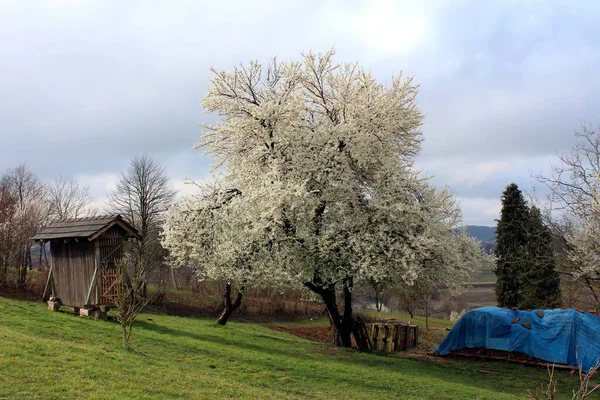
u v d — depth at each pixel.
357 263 17.53
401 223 18.06
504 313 20.84
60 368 9.48
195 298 34.81
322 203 18.78
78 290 19.44
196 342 16.25
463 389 13.94
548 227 23.28
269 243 18.08
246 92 20.12
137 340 14.87
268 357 15.21
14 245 26.62
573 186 21.42
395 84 20.58
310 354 17.52
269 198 16.80
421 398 12.47
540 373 18.08
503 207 38.22
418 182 18.72
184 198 19.97
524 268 32.22
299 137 18.92
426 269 18.97
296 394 11.38
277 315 37.00
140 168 41.47
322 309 40.34
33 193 45.44
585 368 18.20
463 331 21.47
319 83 20.75
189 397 9.22
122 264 18.70
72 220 20.64
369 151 18.81
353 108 19.33
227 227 18.84
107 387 8.86
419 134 21.41
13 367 9.02
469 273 20.92
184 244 19.77
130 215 36.38
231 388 10.45
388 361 17.94
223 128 19.83
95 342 13.45
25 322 14.45
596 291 24.70
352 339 25.61
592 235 20.42
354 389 12.54
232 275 18.27
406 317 42.09
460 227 20.69
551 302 30.38
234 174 20.19
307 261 18.53
